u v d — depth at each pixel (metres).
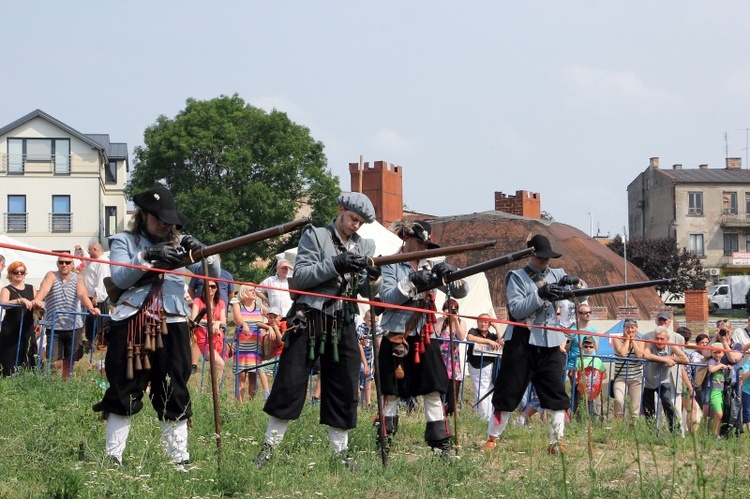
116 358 6.91
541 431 10.38
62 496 6.27
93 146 56.91
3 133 56.19
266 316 13.41
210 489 6.72
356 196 7.79
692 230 80.00
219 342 12.56
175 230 7.19
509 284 9.14
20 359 12.20
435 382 8.48
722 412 12.49
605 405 13.88
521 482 7.43
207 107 47.88
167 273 7.05
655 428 10.53
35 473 6.91
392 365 8.52
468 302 21.55
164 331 6.91
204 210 45.84
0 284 23.02
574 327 12.73
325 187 48.41
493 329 14.16
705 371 12.62
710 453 9.41
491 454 8.80
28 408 9.02
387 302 8.40
